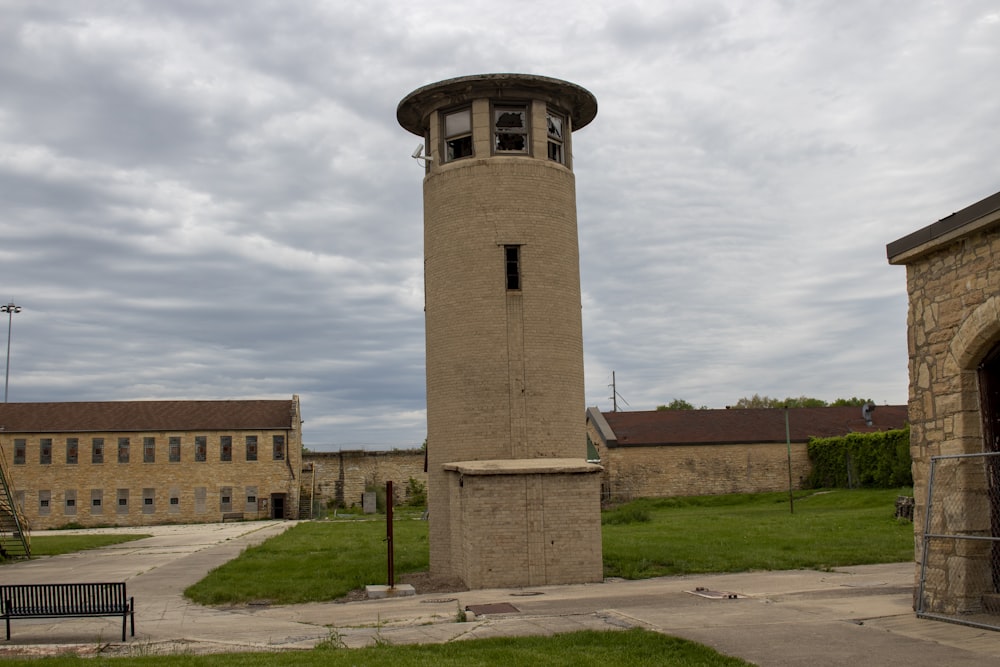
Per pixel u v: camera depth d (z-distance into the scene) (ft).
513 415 71.77
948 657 33.68
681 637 38.47
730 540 93.66
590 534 65.98
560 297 74.54
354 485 247.29
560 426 72.95
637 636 39.09
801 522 119.96
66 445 228.02
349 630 47.50
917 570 45.39
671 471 202.39
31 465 226.17
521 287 73.41
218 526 199.21
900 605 47.24
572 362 74.84
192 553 110.42
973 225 40.68
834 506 160.35
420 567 79.20
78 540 146.72
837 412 226.99
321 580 71.31
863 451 190.70
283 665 35.14
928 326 45.29
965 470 42.29
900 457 179.73
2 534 141.79
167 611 60.03
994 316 40.04
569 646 37.70
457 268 74.02
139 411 238.48
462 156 76.54
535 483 65.77
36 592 49.01
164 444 230.27
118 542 140.15
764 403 386.52
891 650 35.17
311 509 229.86
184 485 228.84
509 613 49.80
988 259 40.91
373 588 66.18
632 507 163.53
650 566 72.95
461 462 69.77
